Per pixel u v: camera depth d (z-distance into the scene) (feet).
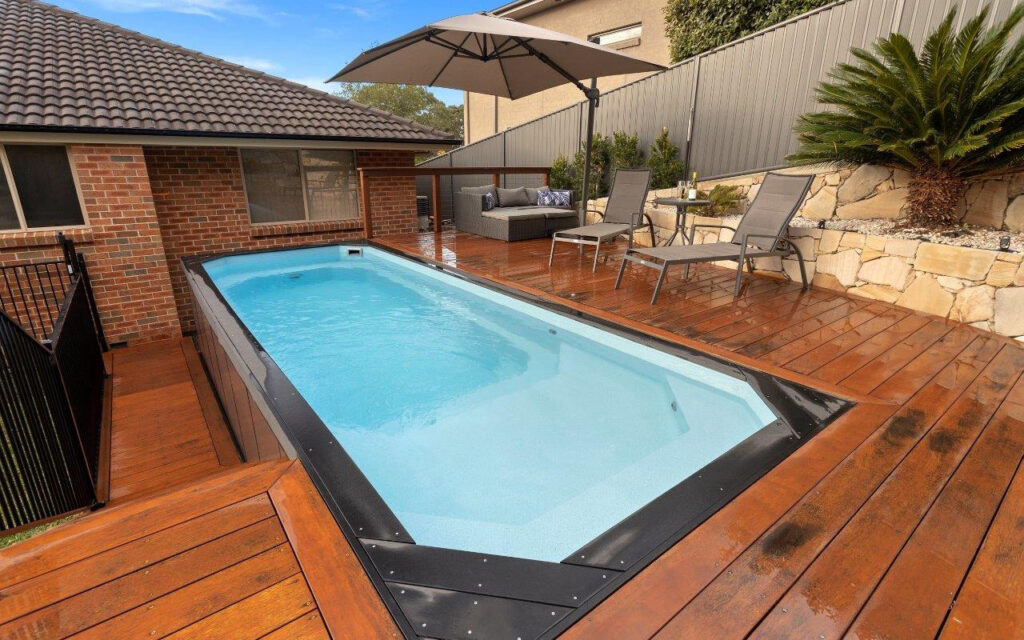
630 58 18.02
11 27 24.61
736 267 18.60
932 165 13.94
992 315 11.86
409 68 20.79
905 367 9.93
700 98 23.40
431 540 7.02
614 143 28.12
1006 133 12.58
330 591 4.63
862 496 6.12
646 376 11.40
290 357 14.01
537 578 4.83
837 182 17.48
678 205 18.35
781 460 6.88
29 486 9.85
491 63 21.31
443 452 9.41
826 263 15.78
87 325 16.60
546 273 18.24
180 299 24.49
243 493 6.03
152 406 15.76
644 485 7.98
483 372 12.96
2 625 4.24
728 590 4.74
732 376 9.66
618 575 4.90
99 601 4.47
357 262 24.86
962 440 7.34
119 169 20.51
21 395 9.50
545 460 9.06
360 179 25.72
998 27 13.07
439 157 45.27
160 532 5.34
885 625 4.41
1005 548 5.32
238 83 27.35
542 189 29.43
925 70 13.28
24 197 19.53
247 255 23.17
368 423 10.59
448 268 19.17
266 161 25.77
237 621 4.29
